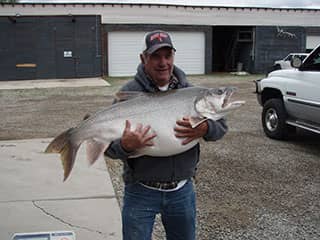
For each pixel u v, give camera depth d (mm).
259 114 11664
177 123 2459
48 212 4598
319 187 5590
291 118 7922
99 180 5645
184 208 2744
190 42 32281
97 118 2490
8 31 27125
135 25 30516
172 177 2648
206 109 2467
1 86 22531
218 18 32875
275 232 4258
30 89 20484
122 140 2416
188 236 2826
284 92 7746
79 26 28016
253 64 33500
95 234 4086
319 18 34812
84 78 28188
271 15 33688
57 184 5480
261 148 7648
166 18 31953
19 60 27484
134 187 2699
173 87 2717
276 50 33781
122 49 30469
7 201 4898
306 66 7285
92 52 28453
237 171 6262
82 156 6676
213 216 4625
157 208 2725
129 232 2719
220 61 36812
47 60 27828
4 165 6305
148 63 2631
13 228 4195
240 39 34156
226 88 2502
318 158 6988
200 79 26906
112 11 31031
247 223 4461
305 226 4398
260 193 5355
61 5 30375
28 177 5758
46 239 2916
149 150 2488
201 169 6336
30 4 29797
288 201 5090
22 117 11617
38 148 7367
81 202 4887
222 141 8195
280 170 6328
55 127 10000
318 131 7094
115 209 4691
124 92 2586
